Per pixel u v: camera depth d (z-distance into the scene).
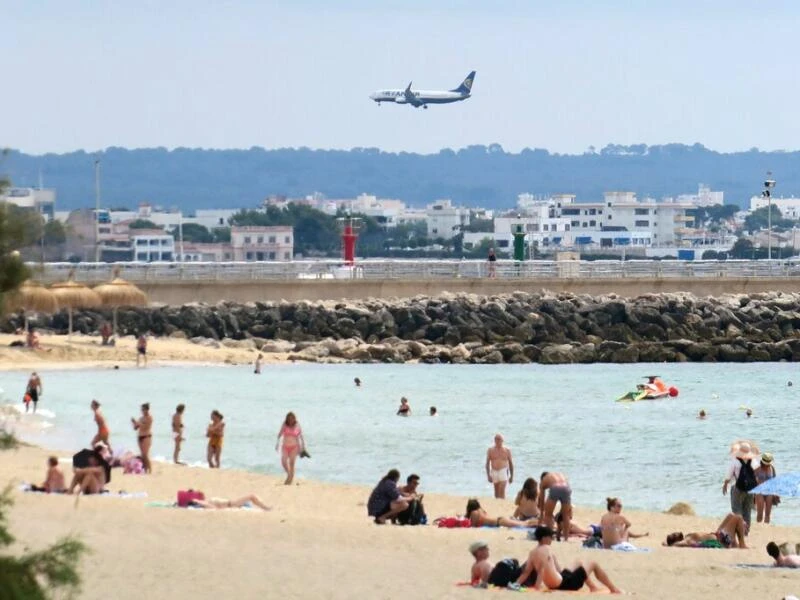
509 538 137.75
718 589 117.44
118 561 117.69
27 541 120.19
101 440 181.75
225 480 175.88
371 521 145.88
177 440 197.88
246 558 122.50
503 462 171.38
